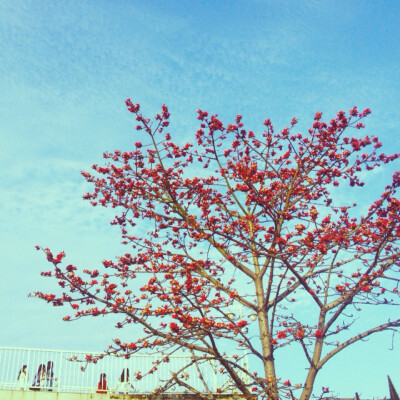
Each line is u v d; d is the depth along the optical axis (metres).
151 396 14.16
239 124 12.90
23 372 14.66
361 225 12.54
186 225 13.52
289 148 13.46
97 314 12.07
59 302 11.90
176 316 11.38
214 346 11.62
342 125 12.23
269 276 12.31
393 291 11.77
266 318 12.45
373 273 11.92
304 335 11.19
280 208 12.33
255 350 11.62
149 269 13.05
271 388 11.11
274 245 12.09
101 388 14.99
